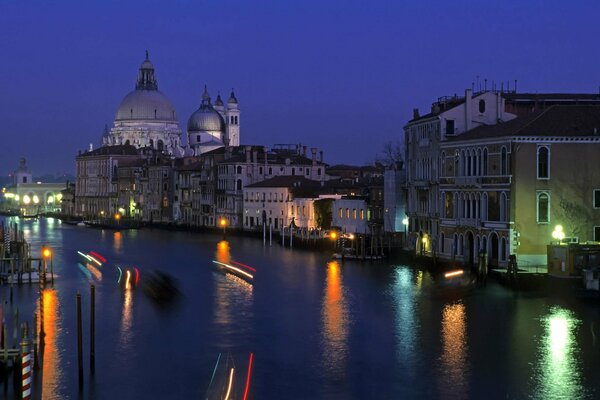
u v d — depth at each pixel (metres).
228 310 66.69
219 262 102.12
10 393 45.09
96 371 48.94
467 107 94.31
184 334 57.97
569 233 79.00
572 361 50.06
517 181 78.44
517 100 101.56
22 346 44.25
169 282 83.38
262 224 155.00
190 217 191.62
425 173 99.06
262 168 169.38
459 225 87.75
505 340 54.91
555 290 70.62
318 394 44.88
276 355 52.31
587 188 79.19
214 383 46.78
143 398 44.50
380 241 104.19
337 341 55.66
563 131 78.75
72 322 62.06
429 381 46.75
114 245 134.25
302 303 69.44
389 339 55.88
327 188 146.75
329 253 114.31
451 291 72.50
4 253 83.19
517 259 78.50
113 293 76.00
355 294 73.56
